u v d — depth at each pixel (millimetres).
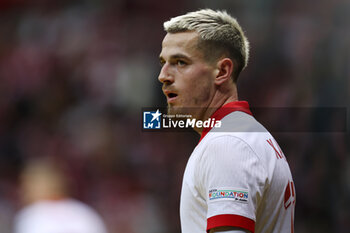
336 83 25844
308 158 23141
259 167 6348
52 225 18203
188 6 34406
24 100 35406
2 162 32375
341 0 29391
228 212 6031
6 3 39125
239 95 27938
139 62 33531
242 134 6504
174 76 7109
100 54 34781
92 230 19812
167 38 7227
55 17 38125
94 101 33094
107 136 30828
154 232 26891
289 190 6906
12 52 37375
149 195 27953
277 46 29219
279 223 6695
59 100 34562
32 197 18766
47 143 32500
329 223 22234
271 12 31031
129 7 35844
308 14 30172
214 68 7070
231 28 7230
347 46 27109
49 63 36031
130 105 31984
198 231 6535
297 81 27078
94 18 36688
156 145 29281
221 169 6191
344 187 22484
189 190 6602
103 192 28375
